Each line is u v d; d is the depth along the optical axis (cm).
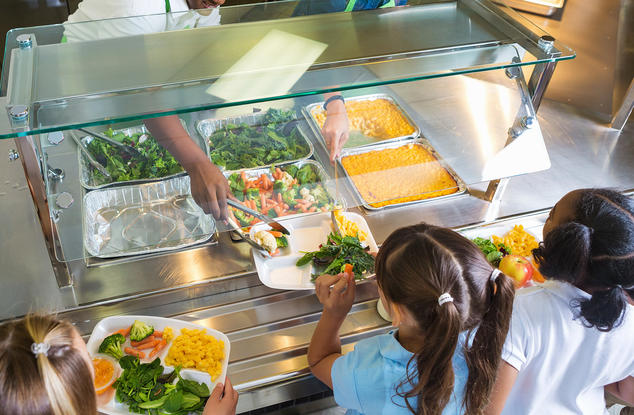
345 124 143
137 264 157
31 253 159
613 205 108
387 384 113
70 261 152
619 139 203
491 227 171
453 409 112
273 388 139
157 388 126
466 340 106
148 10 156
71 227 138
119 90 117
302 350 143
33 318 83
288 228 167
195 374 129
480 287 101
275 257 159
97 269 154
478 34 141
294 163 143
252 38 135
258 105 130
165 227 147
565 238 107
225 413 121
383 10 148
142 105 114
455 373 111
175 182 140
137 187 139
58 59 125
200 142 133
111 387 128
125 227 145
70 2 370
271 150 140
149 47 130
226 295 153
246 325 147
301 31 138
